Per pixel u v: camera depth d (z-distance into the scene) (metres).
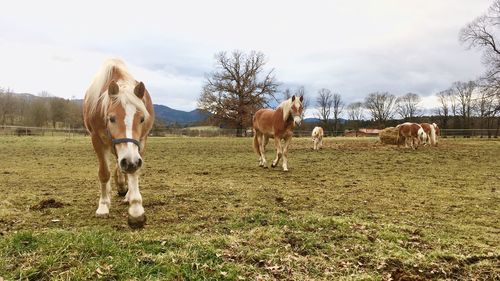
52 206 5.58
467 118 61.41
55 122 56.50
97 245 3.43
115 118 3.94
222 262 3.31
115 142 3.91
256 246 3.77
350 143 25.92
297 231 4.25
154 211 5.32
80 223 4.64
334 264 3.44
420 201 6.45
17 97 57.41
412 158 14.85
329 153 17.52
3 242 3.49
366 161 13.70
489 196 6.94
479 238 4.30
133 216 4.21
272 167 11.60
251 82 51.34
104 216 4.96
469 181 8.84
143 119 4.11
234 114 50.38
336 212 5.47
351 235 4.16
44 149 19.58
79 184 7.95
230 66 51.22
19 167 11.39
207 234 4.09
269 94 51.78
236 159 14.76
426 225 4.82
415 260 3.55
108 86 4.28
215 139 34.62
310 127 63.34
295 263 3.39
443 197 6.82
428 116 70.25
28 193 6.73
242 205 5.80
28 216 4.96
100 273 2.97
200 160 14.36
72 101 58.41
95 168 11.24
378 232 4.27
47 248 3.35
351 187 7.84
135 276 2.99
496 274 3.32
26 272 2.96
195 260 3.26
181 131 48.34
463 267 3.47
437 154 16.72
